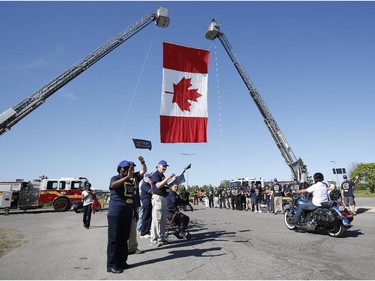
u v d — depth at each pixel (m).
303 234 8.66
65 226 12.51
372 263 5.21
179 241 7.78
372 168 55.47
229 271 4.80
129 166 5.28
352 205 13.19
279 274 4.60
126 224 5.15
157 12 20.98
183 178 8.42
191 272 4.79
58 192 24.34
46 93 19.70
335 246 6.78
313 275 4.53
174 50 11.08
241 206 21.55
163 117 10.52
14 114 18.70
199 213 18.55
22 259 6.04
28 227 12.30
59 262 5.71
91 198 11.59
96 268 5.21
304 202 8.95
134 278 4.55
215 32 21.62
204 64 11.45
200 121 10.95
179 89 10.93
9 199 21.62
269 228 10.18
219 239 7.94
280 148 20.84
